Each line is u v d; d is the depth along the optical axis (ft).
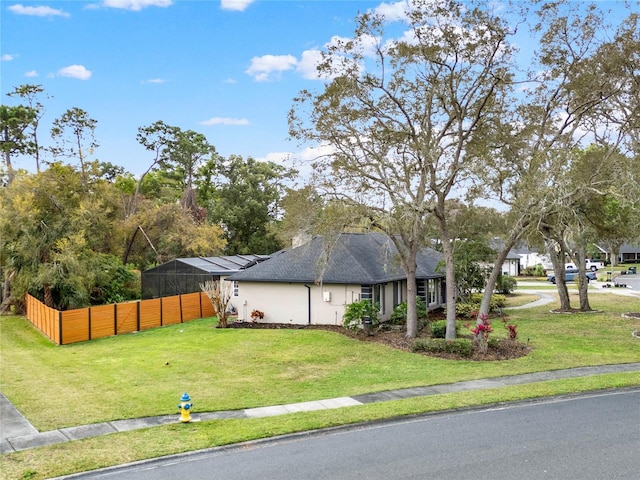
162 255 159.74
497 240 142.51
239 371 59.00
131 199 172.14
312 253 92.68
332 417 39.99
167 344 76.28
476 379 53.11
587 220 96.12
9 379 57.00
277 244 203.92
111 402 46.44
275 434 36.60
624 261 298.15
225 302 90.74
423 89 68.49
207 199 226.17
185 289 115.85
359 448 33.86
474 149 67.87
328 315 87.51
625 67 66.74
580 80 67.67
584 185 65.05
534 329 84.94
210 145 218.59
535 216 68.49
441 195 70.74
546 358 62.90
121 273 129.18
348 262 88.74
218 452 34.06
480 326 65.87
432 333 76.95
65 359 69.21
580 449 32.45
